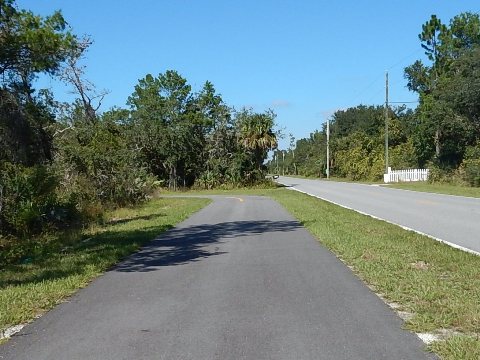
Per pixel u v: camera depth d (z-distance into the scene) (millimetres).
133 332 5918
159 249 12164
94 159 24547
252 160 54562
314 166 95000
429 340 5426
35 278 8852
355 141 78438
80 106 29125
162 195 41719
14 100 15625
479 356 4863
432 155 59500
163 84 57000
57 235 15352
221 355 5145
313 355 5090
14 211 15367
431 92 57750
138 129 51062
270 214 21141
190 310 6789
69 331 6008
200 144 54938
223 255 11109
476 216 18641
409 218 18453
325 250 11484
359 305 6871
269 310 6707
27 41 12406
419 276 8344
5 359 5180
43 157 18359
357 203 26641
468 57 49312
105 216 20641
